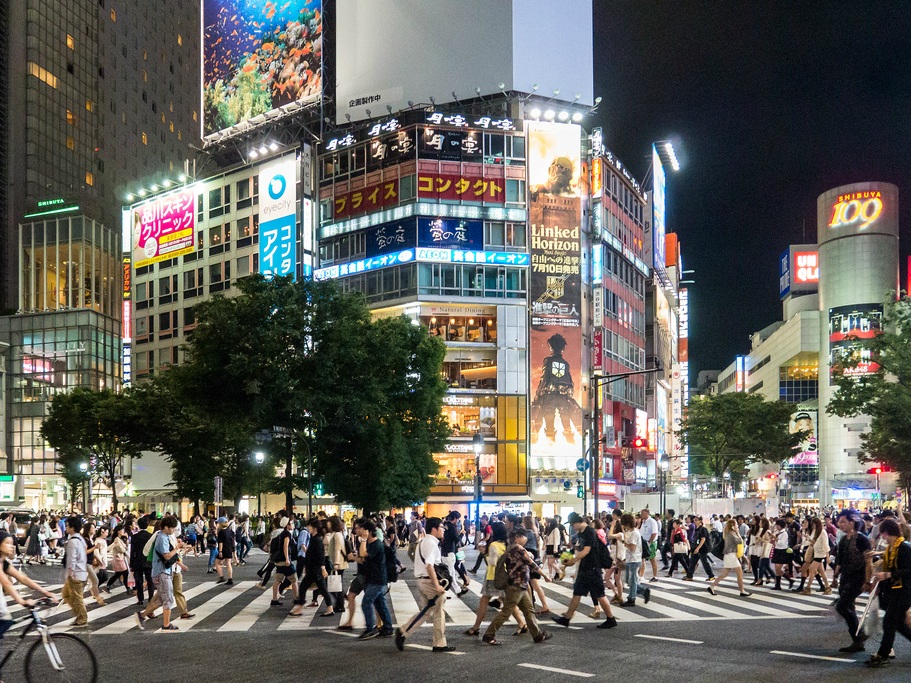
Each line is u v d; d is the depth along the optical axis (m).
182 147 122.69
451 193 66.25
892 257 125.00
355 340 35.62
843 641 12.65
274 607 17.38
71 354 85.62
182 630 13.97
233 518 36.47
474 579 23.88
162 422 50.22
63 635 8.85
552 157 67.94
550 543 24.06
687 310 121.69
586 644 12.29
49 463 84.50
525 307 66.19
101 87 105.19
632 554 17.27
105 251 94.69
